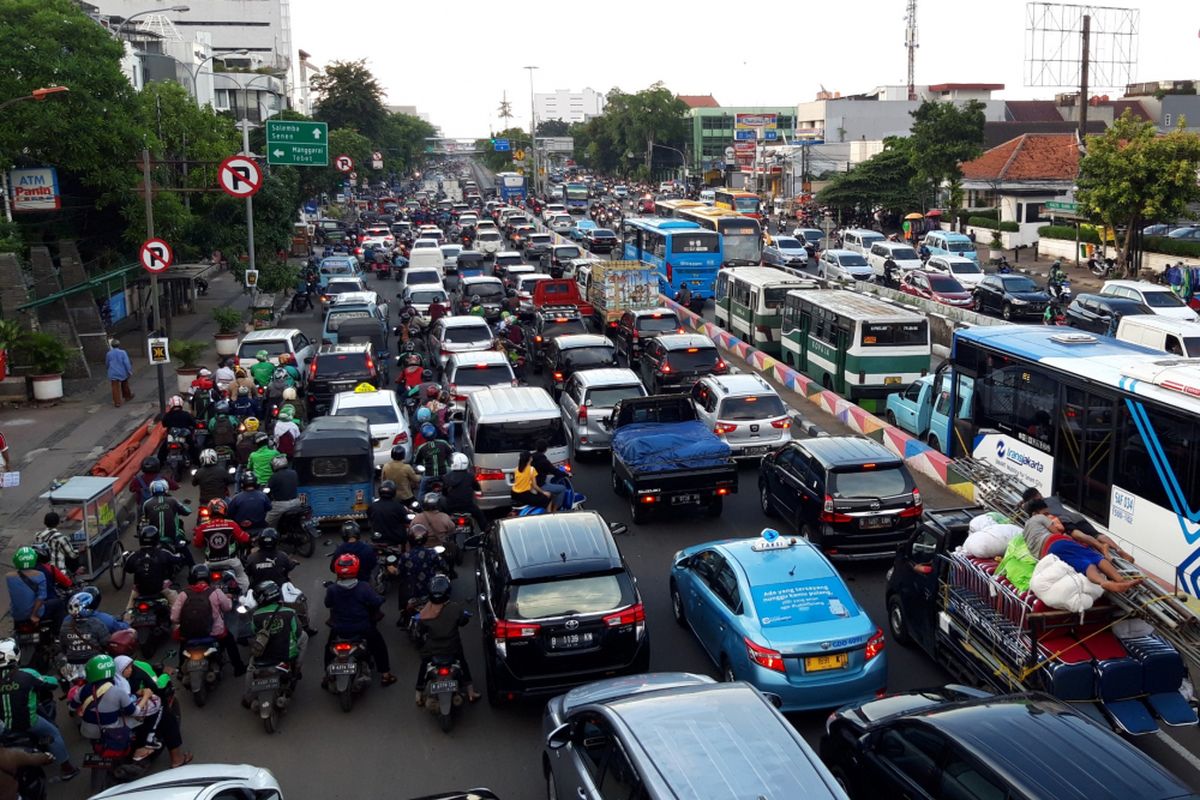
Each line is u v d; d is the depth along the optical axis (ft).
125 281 108.99
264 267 125.18
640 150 455.63
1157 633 28.55
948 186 218.18
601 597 33.32
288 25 419.54
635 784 20.99
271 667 33.81
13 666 29.27
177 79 195.62
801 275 107.55
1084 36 154.61
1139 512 41.88
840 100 334.24
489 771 31.04
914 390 67.31
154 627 39.29
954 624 33.50
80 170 99.71
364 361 73.51
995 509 37.09
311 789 30.22
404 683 37.22
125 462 59.67
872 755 25.50
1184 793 20.34
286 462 49.49
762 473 54.13
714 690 23.90
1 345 83.05
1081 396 45.78
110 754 29.71
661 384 74.23
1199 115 294.46
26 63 91.91
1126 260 144.87
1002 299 117.19
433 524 43.78
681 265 131.34
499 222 256.73
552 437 53.57
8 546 52.60
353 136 268.21
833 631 31.99
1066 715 23.81
